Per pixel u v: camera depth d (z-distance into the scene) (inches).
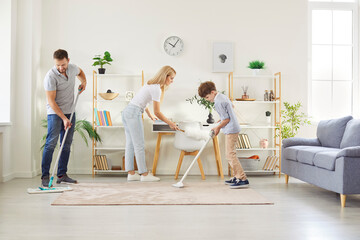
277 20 204.2
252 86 203.3
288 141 169.9
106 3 200.2
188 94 201.0
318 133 172.7
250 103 203.2
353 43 214.5
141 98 164.6
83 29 199.9
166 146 199.5
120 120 200.5
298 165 153.6
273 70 203.9
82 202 122.3
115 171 187.5
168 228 93.7
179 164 180.2
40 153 198.2
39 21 195.6
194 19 201.6
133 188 149.4
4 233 89.0
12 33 179.3
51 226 95.1
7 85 177.3
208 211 112.0
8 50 177.5
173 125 169.3
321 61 213.9
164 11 201.3
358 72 214.1
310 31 212.2
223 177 183.8
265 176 192.1
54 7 199.2
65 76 150.5
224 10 202.4
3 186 155.8
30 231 90.7
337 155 121.6
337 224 98.8
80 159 199.5
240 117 203.0
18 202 123.0
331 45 214.5
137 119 165.0
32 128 186.5
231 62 201.3
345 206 120.8
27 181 169.9
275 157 191.6
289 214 109.2
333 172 124.6
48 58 198.5
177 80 200.8
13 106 181.6
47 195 135.1
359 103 213.6
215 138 187.5
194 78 201.5
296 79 204.4
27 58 184.7
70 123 148.6
